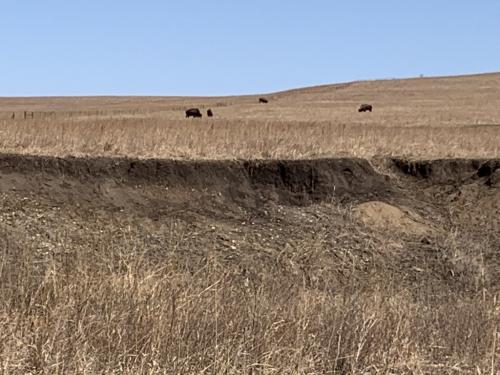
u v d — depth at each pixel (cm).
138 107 7956
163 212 1712
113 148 1944
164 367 672
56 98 12050
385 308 900
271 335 741
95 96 12400
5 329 697
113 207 1684
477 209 1930
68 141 1952
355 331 770
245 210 1816
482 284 1473
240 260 1499
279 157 2033
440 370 740
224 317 777
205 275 943
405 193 2014
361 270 1539
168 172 1848
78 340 693
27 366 660
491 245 1736
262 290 902
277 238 1656
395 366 727
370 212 1834
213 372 674
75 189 1711
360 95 8475
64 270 877
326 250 1606
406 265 1598
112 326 720
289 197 1911
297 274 1420
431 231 1797
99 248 1150
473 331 834
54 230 1490
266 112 5866
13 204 1580
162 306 766
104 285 809
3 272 857
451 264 1602
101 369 667
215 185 1867
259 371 684
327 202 1895
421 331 831
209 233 1630
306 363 707
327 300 952
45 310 749
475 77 10281
